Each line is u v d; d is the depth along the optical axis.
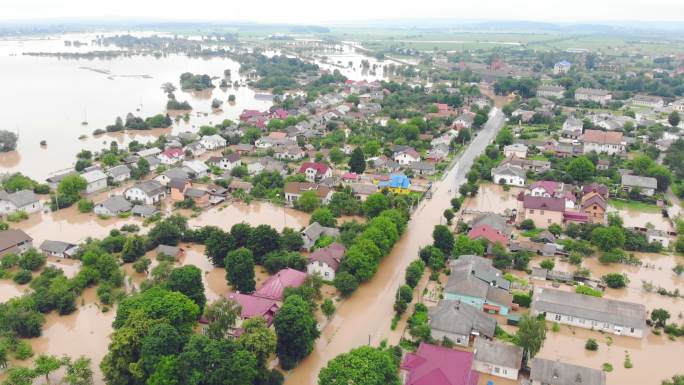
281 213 165.00
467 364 83.50
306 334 89.50
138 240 128.62
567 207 165.00
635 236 142.75
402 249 138.12
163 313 86.31
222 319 86.88
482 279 114.88
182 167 193.38
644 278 125.31
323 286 118.00
